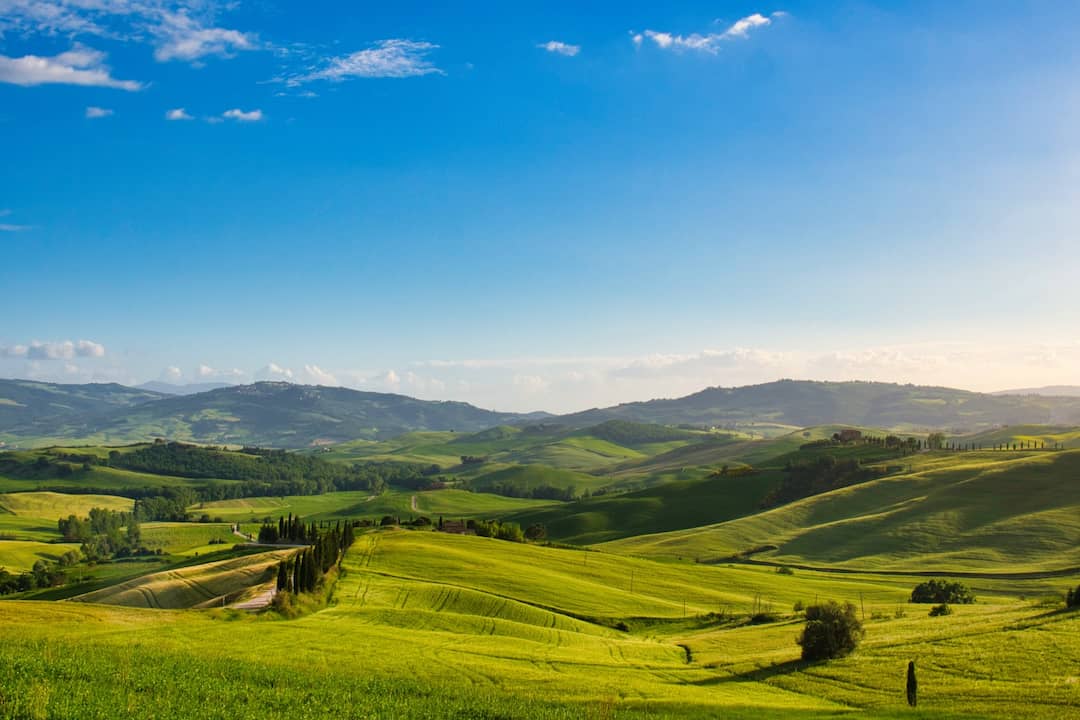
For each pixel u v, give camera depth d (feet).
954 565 589.32
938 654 212.02
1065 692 166.91
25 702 119.24
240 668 174.19
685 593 458.09
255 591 342.23
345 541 509.35
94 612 250.37
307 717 135.74
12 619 230.27
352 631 257.55
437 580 413.39
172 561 563.48
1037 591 501.15
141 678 150.51
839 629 225.76
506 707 158.92
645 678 215.92
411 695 167.32
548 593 407.23
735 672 224.53
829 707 174.19
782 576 547.90
